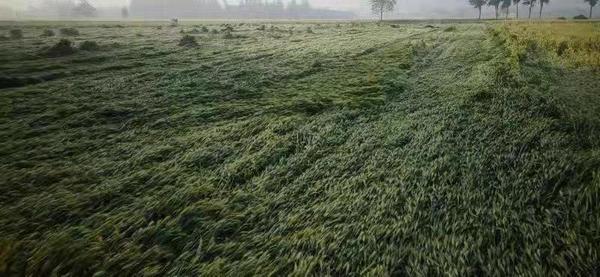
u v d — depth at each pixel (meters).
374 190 6.51
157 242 5.18
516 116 10.09
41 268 4.55
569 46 22.16
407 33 41.91
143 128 10.12
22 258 4.73
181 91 14.27
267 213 5.89
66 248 4.84
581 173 6.60
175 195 6.36
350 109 11.63
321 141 9.00
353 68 18.92
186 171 7.45
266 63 20.83
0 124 10.28
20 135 9.41
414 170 7.14
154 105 12.28
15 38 35.72
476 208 5.78
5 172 7.20
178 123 10.58
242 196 6.36
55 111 11.35
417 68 18.83
